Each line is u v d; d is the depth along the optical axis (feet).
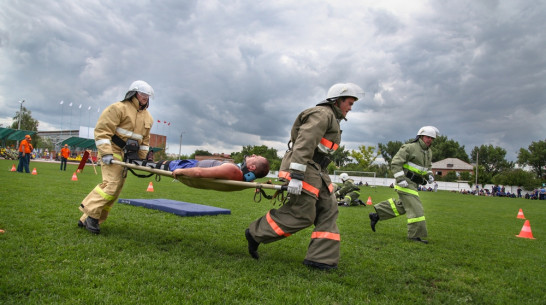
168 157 175.01
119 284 10.01
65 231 15.74
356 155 208.33
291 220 12.85
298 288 10.85
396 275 13.30
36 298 8.79
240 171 13.94
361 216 31.83
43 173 57.52
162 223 19.69
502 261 16.90
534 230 30.30
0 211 19.27
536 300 11.58
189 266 12.18
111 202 16.40
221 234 18.15
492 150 297.94
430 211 44.19
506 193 144.66
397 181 21.93
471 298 11.35
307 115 12.92
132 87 16.38
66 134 270.05
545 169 254.88
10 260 11.32
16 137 160.04
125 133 16.11
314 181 12.85
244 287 10.48
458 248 19.63
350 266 14.07
